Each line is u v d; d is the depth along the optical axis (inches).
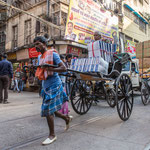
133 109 184.9
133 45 645.9
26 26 526.6
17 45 555.2
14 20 569.3
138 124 125.0
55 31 441.7
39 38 92.8
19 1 545.0
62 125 123.1
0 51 614.5
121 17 676.7
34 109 184.5
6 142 92.0
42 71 89.8
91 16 432.8
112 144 87.2
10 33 581.0
